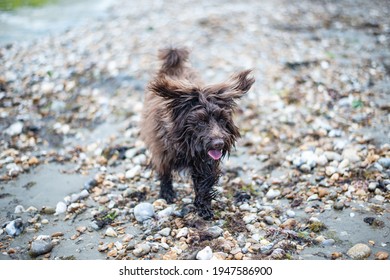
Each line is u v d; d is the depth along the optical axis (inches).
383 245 191.8
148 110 225.1
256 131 299.0
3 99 338.6
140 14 533.0
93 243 204.2
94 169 269.7
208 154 193.3
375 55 395.9
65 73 373.1
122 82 357.7
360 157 259.8
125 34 453.4
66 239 207.9
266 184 246.1
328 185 237.8
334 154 262.4
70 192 247.4
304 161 259.8
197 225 210.1
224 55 396.8
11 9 579.5
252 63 381.4
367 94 331.0
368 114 305.9
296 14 520.7
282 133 295.6
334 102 326.0
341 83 349.1
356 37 442.3
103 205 233.9
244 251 192.2
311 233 201.3
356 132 287.9
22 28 491.5
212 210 220.1
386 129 287.4
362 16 509.4
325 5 562.6
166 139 208.7
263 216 217.3
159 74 236.8
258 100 333.1
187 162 209.5
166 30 460.4
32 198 242.1
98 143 294.5
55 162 277.0
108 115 323.9
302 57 393.1
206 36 440.1
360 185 233.8
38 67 384.8
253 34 447.2
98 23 499.2
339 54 400.8
